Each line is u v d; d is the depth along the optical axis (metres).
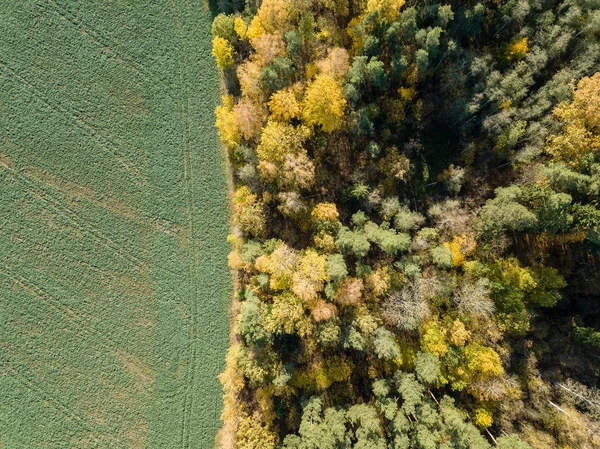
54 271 53.53
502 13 42.06
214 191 52.19
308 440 43.78
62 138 52.59
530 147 42.78
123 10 51.44
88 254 53.38
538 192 41.19
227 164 51.88
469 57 42.91
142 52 51.53
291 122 45.88
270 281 45.06
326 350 48.16
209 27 51.06
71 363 53.84
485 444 41.53
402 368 46.19
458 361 44.00
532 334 47.59
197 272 52.75
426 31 41.28
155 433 53.59
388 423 45.69
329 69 42.53
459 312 44.25
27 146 52.62
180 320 53.12
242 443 48.00
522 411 45.91
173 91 51.62
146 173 52.53
